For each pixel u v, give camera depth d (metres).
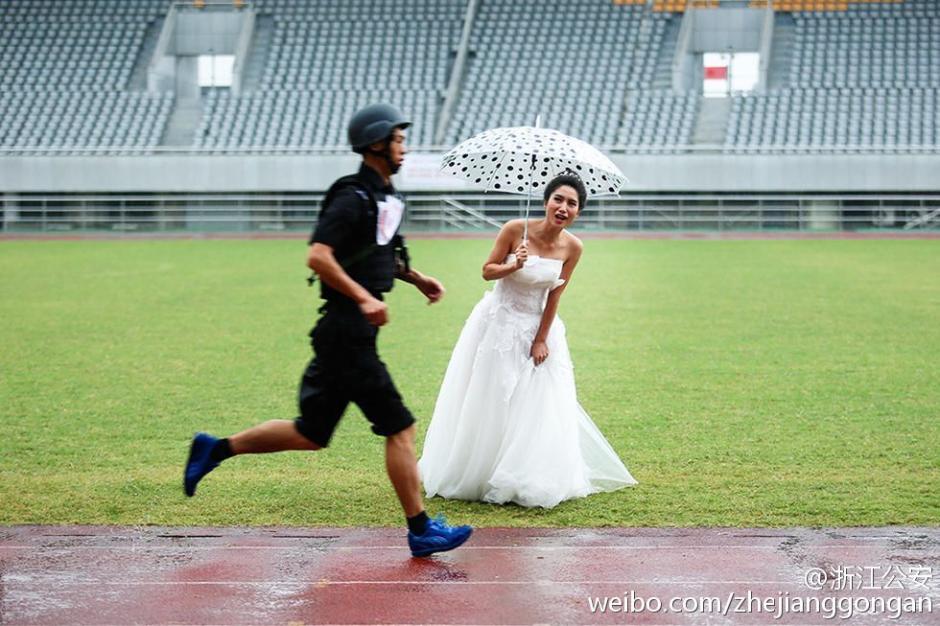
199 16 80.56
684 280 42.28
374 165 11.72
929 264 48.28
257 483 15.14
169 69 80.00
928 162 68.31
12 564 11.85
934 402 20.47
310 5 83.12
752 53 78.19
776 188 69.12
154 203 72.62
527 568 11.73
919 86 74.75
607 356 25.55
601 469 14.99
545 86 76.88
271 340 28.11
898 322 31.02
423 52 79.81
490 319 14.38
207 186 71.31
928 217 69.31
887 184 68.69
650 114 74.19
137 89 79.06
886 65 76.38
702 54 79.06
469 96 76.69
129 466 16.11
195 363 24.81
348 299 11.51
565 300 36.06
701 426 18.62
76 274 45.12
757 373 23.45
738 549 12.30
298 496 14.52
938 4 79.94
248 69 79.81
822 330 29.58
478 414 14.19
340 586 11.21
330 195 11.54
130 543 12.55
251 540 12.66
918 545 12.41
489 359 14.19
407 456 11.81
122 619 10.38
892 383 22.30
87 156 71.50
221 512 13.80
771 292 38.31
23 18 83.06
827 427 18.52
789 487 14.87
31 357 25.58
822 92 74.44
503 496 14.03
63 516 13.62
